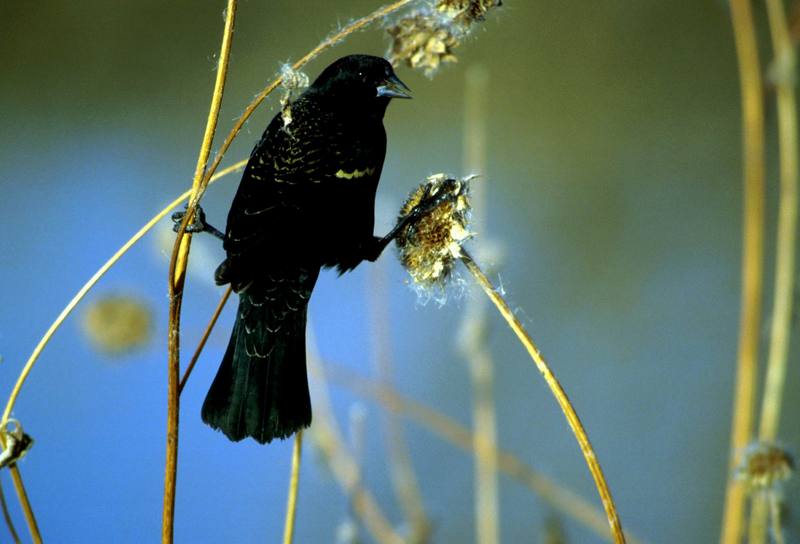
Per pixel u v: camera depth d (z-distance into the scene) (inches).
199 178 200.5
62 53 673.0
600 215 604.4
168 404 202.1
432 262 224.8
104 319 350.6
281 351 230.1
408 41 241.0
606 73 659.4
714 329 535.2
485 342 306.5
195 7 671.8
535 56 670.5
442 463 469.4
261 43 665.0
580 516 327.0
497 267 301.4
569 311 554.6
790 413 472.1
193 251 317.1
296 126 263.9
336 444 315.6
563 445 492.4
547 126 652.1
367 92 286.7
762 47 479.8
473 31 241.6
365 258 270.4
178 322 202.5
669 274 565.3
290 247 239.1
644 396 508.4
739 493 282.5
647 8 669.9
